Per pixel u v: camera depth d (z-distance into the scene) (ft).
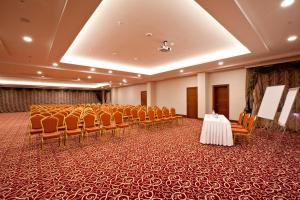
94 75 34.94
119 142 16.30
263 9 10.65
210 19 12.81
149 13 11.89
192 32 15.07
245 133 15.38
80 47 18.81
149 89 44.52
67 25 11.83
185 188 8.21
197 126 24.88
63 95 61.82
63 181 8.91
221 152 13.23
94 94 69.51
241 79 26.61
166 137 18.19
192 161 11.48
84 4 9.41
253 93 24.00
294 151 13.35
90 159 11.92
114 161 11.55
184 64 26.76
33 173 9.81
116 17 12.37
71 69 27.58
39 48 17.25
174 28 14.25
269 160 11.53
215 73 30.17
